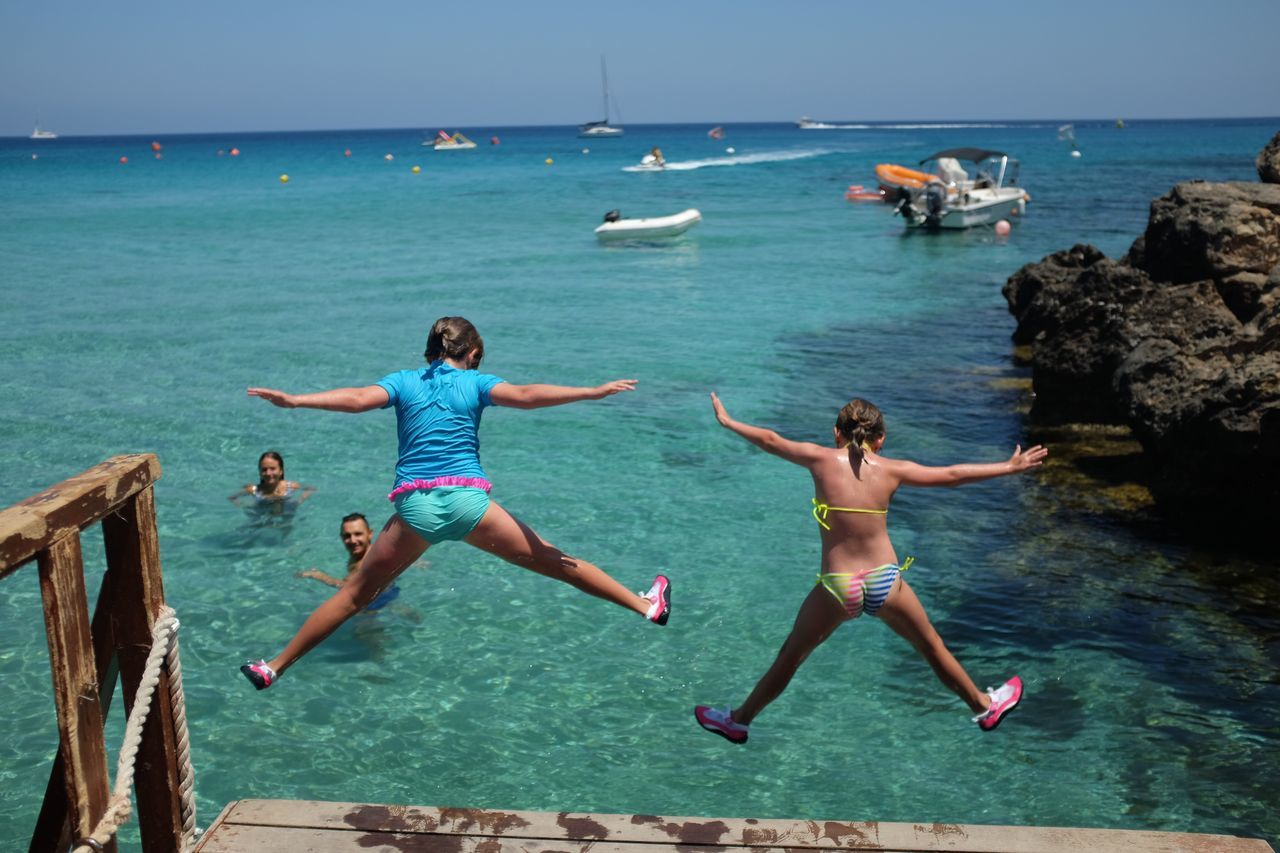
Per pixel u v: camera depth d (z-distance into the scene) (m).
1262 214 14.37
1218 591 9.09
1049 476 12.10
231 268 27.70
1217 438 10.02
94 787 3.35
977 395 15.69
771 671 4.91
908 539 10.28
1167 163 86.56
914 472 4.78
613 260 30.45
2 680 7.43
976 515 10.93
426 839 4.32
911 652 8.20
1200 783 6.47
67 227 37.84
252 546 9.91
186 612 8.55
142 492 3.65
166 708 3.88
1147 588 9.16
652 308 22.73
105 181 69.62
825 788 6.48
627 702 7.45
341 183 66.81
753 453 12.82
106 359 16.97
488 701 7.43
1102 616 8.64
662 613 4.82
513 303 23.06
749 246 34.00
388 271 27.61
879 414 4.95
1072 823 6.11
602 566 9.49
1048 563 9.69
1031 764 6.71
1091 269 14.34
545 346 18.62
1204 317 13.11
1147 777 6.54
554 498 11.16
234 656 7.91
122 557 3.66
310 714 7.21
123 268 27.42
